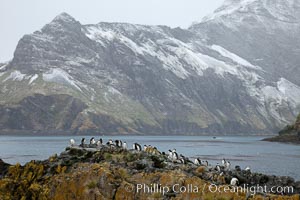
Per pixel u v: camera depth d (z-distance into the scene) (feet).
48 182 153.69
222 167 200.64
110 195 136.36
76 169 154.92
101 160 164.35
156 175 140.15
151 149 201.67
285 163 455.63
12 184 153.99
